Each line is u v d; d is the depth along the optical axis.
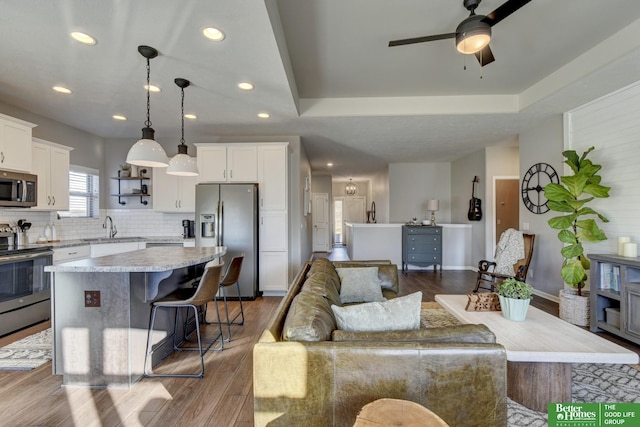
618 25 2.63
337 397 1.28
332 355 1.28
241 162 4.69
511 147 6.13
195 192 4.70
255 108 3.83
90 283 2.25
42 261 3.50
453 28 2.63
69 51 2.45
